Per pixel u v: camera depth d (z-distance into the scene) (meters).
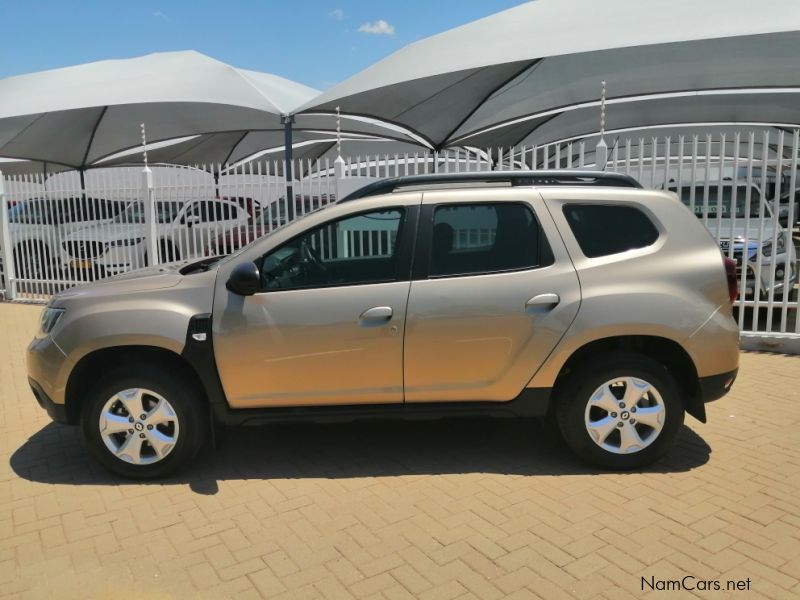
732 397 5.75
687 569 3.11
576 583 3.02
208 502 3.90
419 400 4.13
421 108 13.47
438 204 4.14
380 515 3.71
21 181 11.91
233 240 10.27
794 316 9.30
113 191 11.03
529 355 4.02
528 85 13.10
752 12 9.12
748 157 7.18
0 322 10.21
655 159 7.52
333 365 4.04
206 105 15.33
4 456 4.69
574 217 4.14
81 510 3.83
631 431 4.12
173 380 4.07
